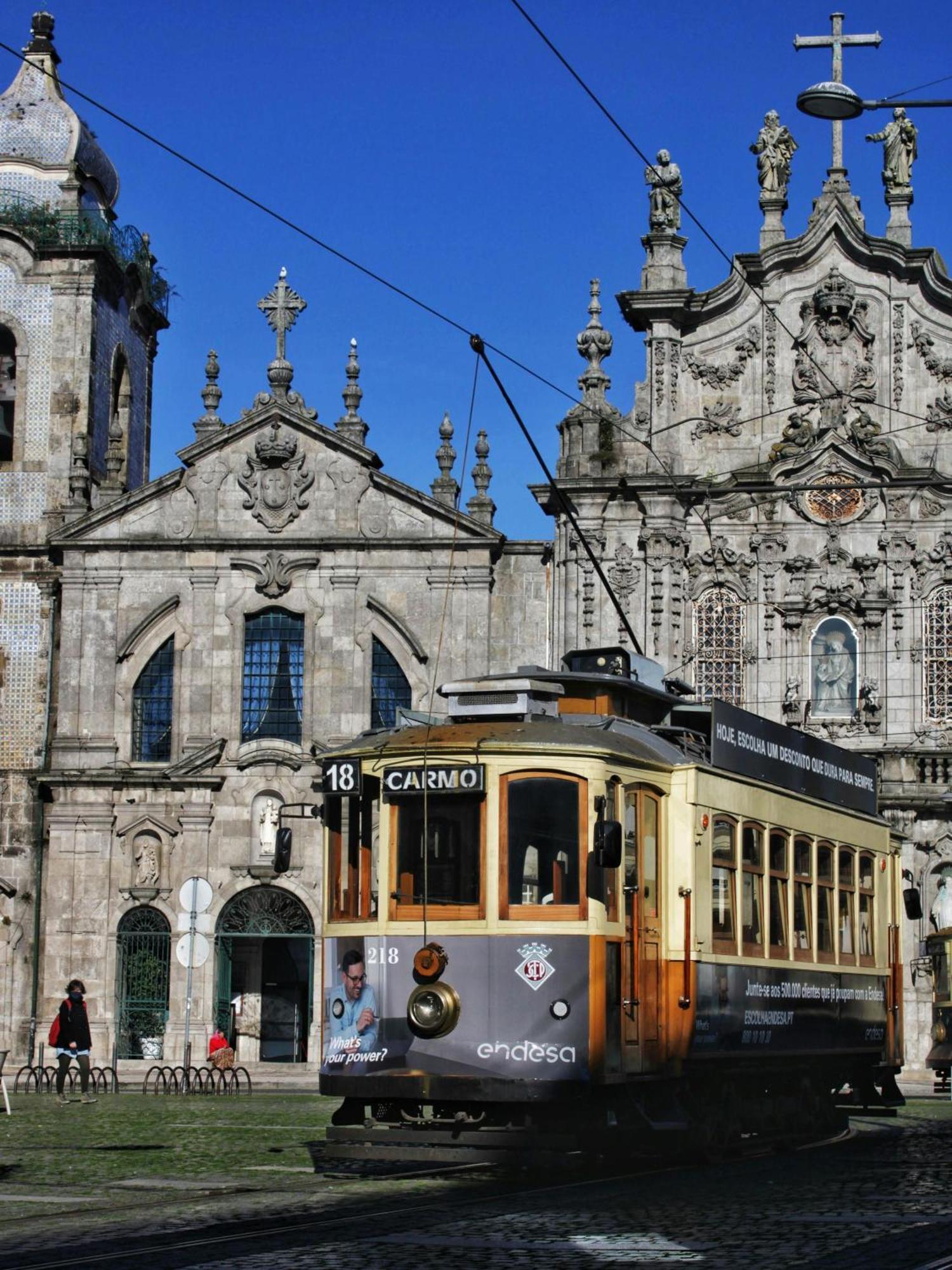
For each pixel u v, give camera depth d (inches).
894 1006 1332.4
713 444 2102.6
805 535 2078.0
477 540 2086.6
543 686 988.6
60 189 2274.9
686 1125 959.0
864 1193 831.1
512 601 2111.2
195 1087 1740.9
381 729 992.2
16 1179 904.9
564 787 912.3
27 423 2210.9
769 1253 637.3
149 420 2463.1
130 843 2095.2
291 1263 621.3
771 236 2117.4
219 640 2114.9
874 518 2069.4
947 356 2085.4
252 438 2135.8
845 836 1242.0
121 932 2086.6
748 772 1080.2
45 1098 1565.0
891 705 2041.1
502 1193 841.5
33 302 2226.9
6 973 2102.6
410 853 922.1
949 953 1784.0
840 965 1209.4
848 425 2075.5
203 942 1563.7
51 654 2160.4
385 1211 768.9
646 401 2106.3
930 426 2079.2
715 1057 998.4
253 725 2108.8
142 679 2133.4
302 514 2121.1
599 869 903.7
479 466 2138.3
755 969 1060.5
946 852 2001.7
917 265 2086.6
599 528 2079.2
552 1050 885.8
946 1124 1302.9
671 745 1016.9
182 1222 742.5
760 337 2107.5
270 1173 931.3
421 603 2095.2
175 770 2082.9
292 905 2078.0
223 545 2121.1
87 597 2137.1
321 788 950.4
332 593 2108.8
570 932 896.3
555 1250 650.2
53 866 2098.9
